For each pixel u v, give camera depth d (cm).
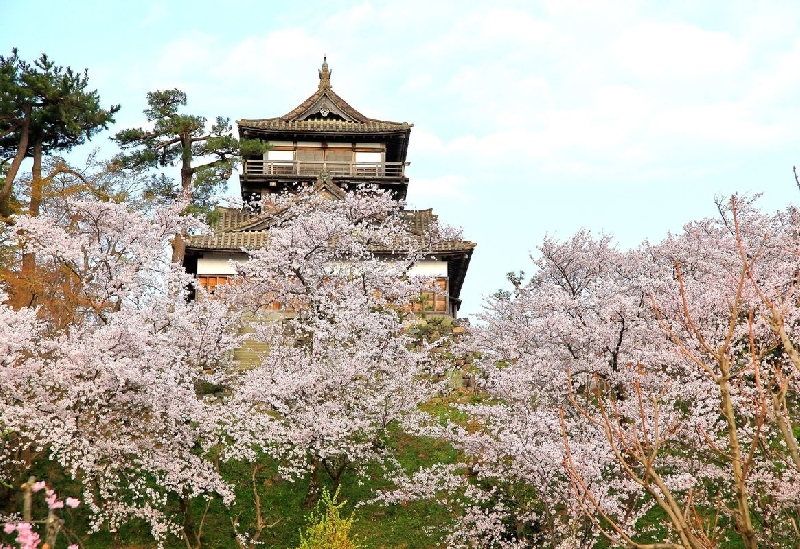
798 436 1925
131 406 1759
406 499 1928
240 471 2159
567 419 1862
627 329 1959
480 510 1816
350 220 2706
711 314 1903
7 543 1658
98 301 2062
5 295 1861
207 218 3625
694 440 1706
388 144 4606
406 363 2177
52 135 3353
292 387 1925
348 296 2289
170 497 2042
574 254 2734
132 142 3825
